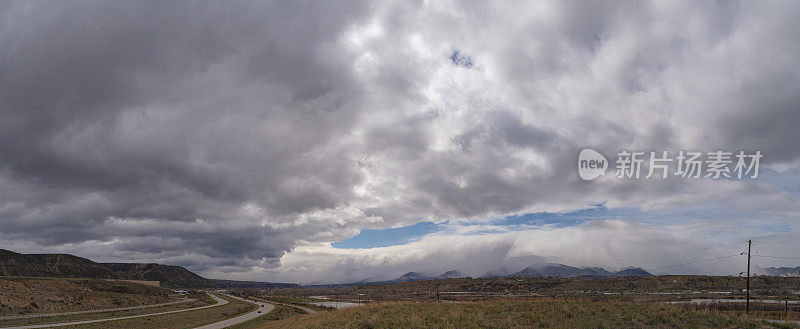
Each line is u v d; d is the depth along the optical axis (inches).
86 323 3129.9
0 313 3535.9
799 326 1302.9
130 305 5280.5
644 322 1364.4
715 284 7076.8
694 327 1278.3
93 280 6653.5
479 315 1546.5
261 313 4571.9
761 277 7440.9
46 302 4325.8
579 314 1534.2
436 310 1740.9
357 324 1464.1
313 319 1898.4
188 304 6028.5
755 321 1371.8
